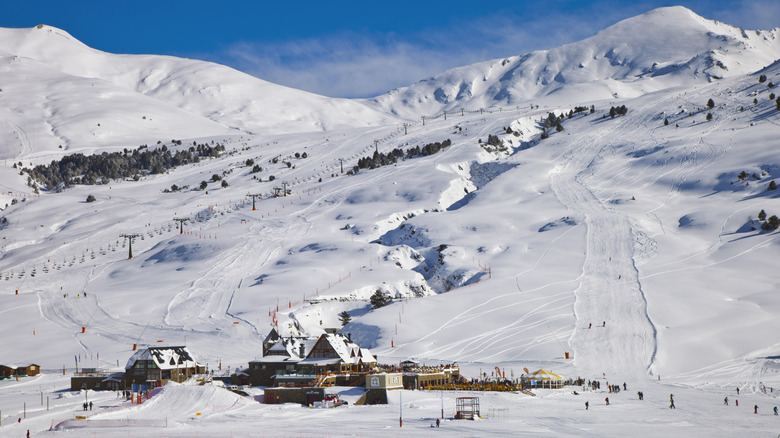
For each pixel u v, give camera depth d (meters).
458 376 101.06
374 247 182.12
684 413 76.00
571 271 153.50
